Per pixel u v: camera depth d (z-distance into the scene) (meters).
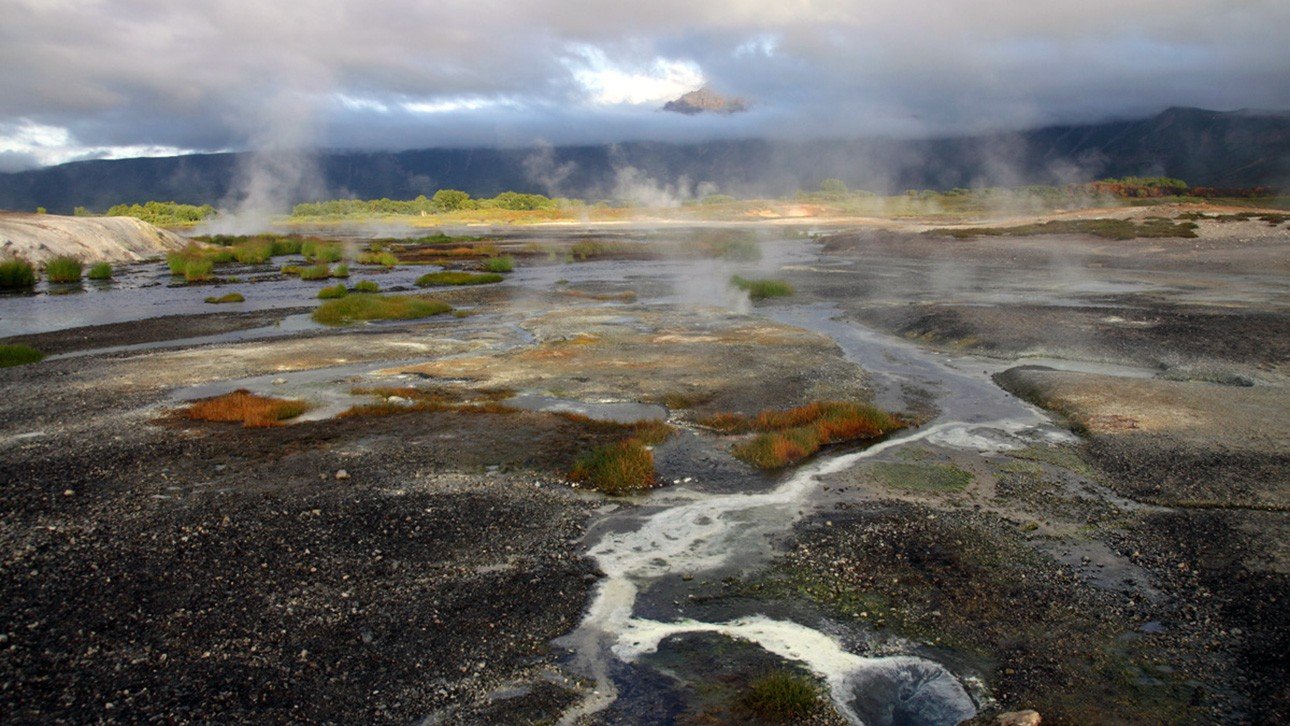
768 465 16.80
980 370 25.47
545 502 14.92
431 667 9.62
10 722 8.27
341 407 21.52
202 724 8.41
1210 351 25.67
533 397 22.62
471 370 25.89
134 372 25.67
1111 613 10.74
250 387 23.67
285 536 13.14
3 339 32.47
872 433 19.02
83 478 15.76
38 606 10.68
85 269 60.66
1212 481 15.15
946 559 12.45
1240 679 9.19
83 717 8.42
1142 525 13.52
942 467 16.69
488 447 18.06
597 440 18.62
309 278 55.94
